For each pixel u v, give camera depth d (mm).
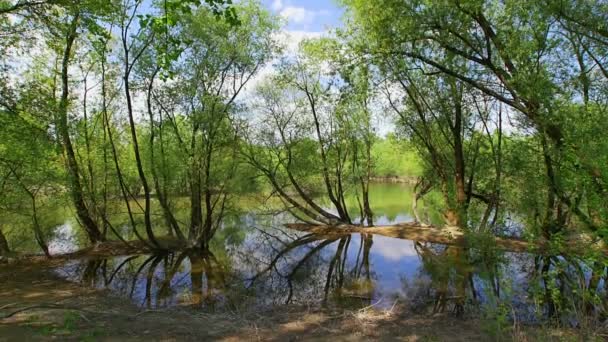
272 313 12070
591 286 9992
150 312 11828
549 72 13648
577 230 12641
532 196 14984
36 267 18172
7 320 10422
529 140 15641
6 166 16484
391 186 66000
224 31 21188
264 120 26391
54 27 14883
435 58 17469
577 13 12820
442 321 11133
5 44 14320
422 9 14469
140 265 19172
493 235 15219
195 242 22516
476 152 24109
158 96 21016
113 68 20344
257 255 22297
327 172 28781
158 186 22344
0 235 19297
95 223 22609
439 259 19312
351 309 12508
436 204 27391
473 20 14750
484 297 13172
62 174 18891
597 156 9734
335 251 22844
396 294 14203
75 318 10719
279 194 30703
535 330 9703
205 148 21438
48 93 17281
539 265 13211
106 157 21328
